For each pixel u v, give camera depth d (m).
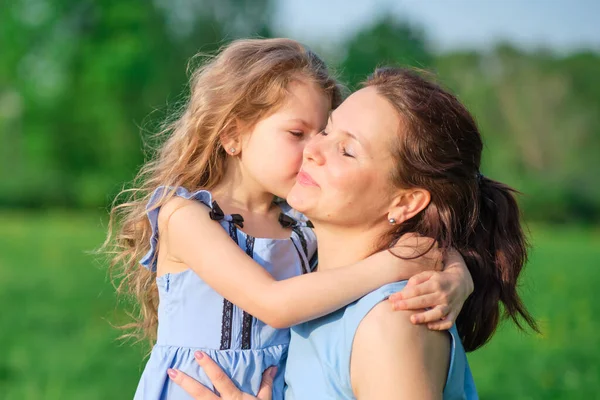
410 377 1.97
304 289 2.23
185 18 34.09
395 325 2.01
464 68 32.59
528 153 30.14
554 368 6.26
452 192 2.23
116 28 32.69
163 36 32.91
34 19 33.03
